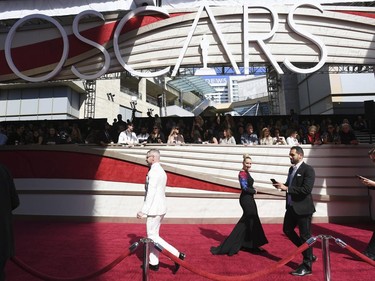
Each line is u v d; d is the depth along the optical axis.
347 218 7.77
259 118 13.90
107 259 4.59
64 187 8.29
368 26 8.79
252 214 4.93
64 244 5.52
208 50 8.77
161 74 8.77
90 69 9.05
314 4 8.72
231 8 8.78
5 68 9.34
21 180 8.41
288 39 8.70
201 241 5.83
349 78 16.69
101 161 8.33
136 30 8.94
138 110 31.08
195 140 9.14
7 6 9.50
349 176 8.02
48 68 9.19
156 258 4.03
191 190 8.04
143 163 8.16
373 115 7.85
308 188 3.88
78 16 9.00
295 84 21.19
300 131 10.15
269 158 8.29
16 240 5.83
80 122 13.50
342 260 4.48
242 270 4.08
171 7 8.99
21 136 10.60
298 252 2.95
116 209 8.04
